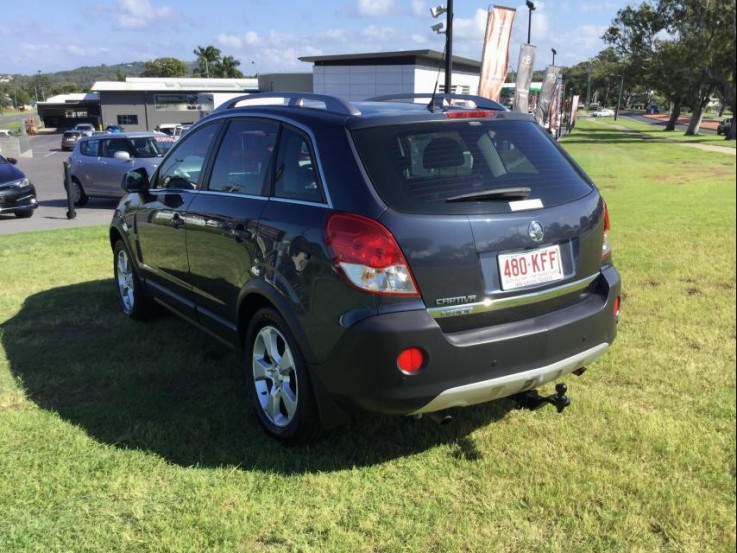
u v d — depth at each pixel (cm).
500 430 343
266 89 5238
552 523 269
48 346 479
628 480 294
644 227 912
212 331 403
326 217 289
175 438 340
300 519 274
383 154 291
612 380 399
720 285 601
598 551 252
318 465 314
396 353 269
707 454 312
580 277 321
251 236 333
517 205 298
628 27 4703
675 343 455
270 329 328
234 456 323
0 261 782
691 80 4534
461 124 318
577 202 325
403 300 271
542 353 298
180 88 6781
